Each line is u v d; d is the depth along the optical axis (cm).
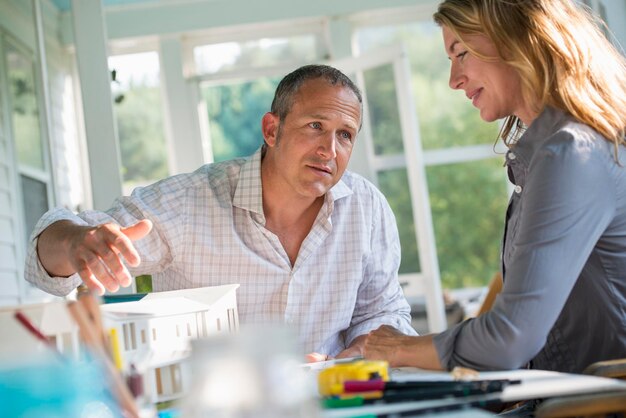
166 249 207
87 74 452
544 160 139
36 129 531
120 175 449
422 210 562
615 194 142
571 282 136
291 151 200
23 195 530
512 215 157
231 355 75
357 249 217
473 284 1159
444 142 1009
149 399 114
